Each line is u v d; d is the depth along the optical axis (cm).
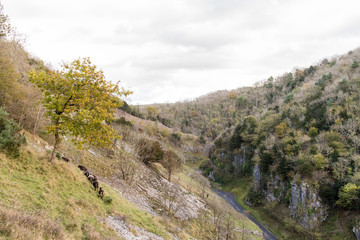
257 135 10838
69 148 3775
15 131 2120
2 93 2678
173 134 15112
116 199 2770
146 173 5212
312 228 6031
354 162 6244
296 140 8256
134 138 5691
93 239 1548
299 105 10888
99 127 2136
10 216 1165
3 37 3162
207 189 8600
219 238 4131
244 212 7575
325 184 6388
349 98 8538
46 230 1266
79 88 2072
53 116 2073
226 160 12225
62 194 1933
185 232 3462
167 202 4462
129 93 2319
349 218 5647
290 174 7450
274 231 6481
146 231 2423
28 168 1934
